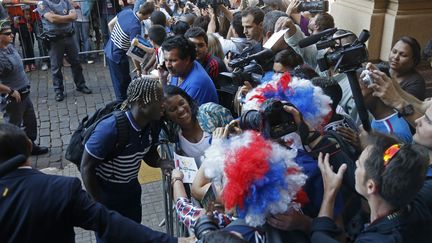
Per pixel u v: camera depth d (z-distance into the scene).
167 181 3.07
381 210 1.66
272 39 3.75
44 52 8.76
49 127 6.61
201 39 3.97
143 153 2.90
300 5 5.00
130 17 6.06
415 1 4.64
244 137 1.78
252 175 1.64
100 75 8.62
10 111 5.25
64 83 8.23
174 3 7.65
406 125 2.64
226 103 3.84
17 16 8.34
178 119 2.88
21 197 1.89
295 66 3.15
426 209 1.72
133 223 2.10
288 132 1.86
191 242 2.09
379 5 4.82
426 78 4.64
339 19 5.51
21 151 2.06
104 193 2.93
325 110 2.05
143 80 2.64
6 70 5.07
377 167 1.63
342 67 2.35
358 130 2.41
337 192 1.82
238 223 1.80
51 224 1.92
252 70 3.35
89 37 9.21
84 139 2.71
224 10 5.62
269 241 1.72
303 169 1.86
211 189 2.16
